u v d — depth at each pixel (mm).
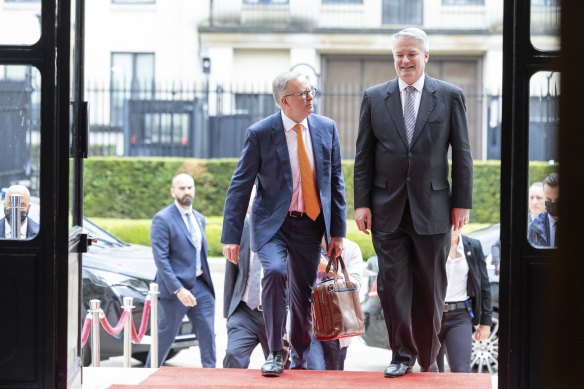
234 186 6824
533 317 5441
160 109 25344
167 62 29781
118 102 26375
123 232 22281
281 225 6746
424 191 6547
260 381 6629
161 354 9156
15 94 5688
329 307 6746
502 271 5480
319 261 6922
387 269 6676
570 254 2760
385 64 30734
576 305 2760
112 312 10008
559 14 2814
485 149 27078
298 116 6738
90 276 10133
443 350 7855
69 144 5777
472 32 30000
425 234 6547
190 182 9117
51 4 5664
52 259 5684
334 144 6922
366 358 11477
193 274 9070
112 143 25828
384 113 6641
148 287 10250
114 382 6762
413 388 6352
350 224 21281
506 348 5477
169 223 9070
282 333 6742
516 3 5410
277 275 6602
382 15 30469
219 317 14281
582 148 2760
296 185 6793
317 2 30469
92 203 23688
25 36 5676
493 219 23266
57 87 5711
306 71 30062
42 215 5688
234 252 6820
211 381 6652
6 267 5684
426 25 30266
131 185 23719
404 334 6738
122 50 29734
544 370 5422
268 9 30219
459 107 6629
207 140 25172
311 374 6895
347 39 30375
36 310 5688
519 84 5430
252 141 6801
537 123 5430
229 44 30062
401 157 6559
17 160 5707
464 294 7672
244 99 25391
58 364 5750
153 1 29781
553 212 5410
